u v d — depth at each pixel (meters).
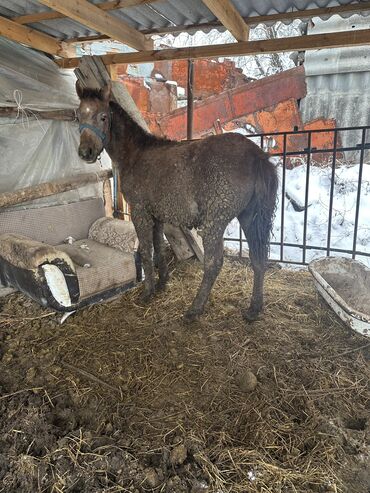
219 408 1.81
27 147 3.21
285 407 1.80
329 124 5.79
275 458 1.53
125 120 2.70
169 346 2.31
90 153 2.56
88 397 1.91
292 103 5.84
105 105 2.58
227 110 5.93
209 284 2.48
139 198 2.66
